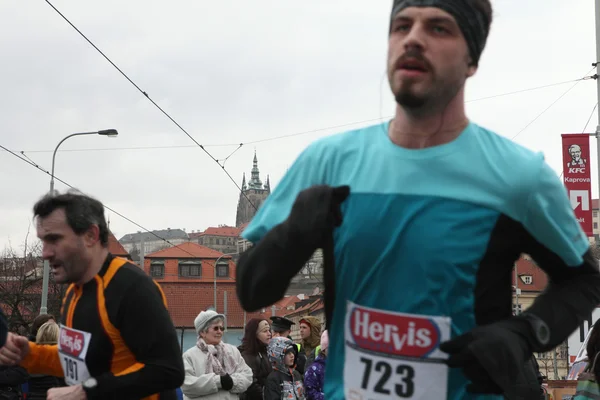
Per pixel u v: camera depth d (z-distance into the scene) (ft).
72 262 11.43
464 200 6.59
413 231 6.58
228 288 235.40
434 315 6.56
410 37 6.60
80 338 11.37
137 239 640.58
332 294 7.04
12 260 143.13
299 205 6.41
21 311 140.87
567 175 59.88
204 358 26.22
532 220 6.71
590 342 17.65
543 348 6.46
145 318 11.13
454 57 6.66
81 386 10.94
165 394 11.89
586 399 17.40
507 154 6.78
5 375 21.26
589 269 7.05
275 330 32.50
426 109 6.70
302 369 31.48
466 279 6.54
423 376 6.62
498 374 5.98
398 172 6.75
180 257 249.55
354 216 6.78
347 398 6.97
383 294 6.71
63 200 11.43
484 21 6.84
